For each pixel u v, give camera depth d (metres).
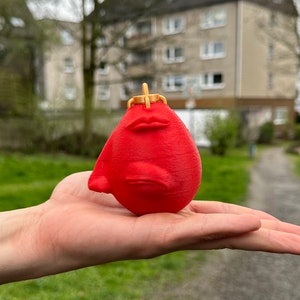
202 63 20.73
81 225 0.98
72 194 1.25
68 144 10.79
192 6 20.19
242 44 19.53
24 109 10.99
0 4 9.62
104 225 0.96
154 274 3.11
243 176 7.63
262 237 0.89
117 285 2.89
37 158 9.68
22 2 9.66
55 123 10.82
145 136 1.00
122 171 1.00
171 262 3.34
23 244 1.02
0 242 1.04
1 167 7.61
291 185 7.09
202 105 20.56
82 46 10.60
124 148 1.00
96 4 10.01
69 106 10.81
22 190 5.50
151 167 0.97
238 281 3.09
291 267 3.40
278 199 5.85
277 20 15.61
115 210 1.14
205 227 0.88
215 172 7.94
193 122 13.27
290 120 23.44
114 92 23.59
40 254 0.99
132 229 0.93
